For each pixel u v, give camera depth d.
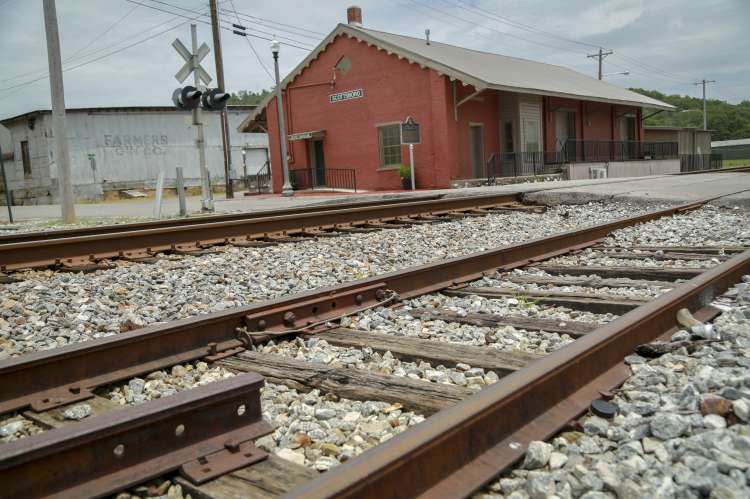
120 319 4.88
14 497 2.06
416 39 30.83
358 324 4.43
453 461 2.18
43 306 5.21
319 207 12.41
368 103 26.23
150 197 39.59
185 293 5.66
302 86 28.50
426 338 4.15
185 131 41.69
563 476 2.17
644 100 36.41
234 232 8.73
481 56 32.31
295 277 6.38
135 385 3.41
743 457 2.12
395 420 2.82
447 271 5.57
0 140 43.31
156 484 2.32
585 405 2.68
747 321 3.73
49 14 13.60
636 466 2.17
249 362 3.65
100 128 38.84
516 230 9.40
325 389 3.20
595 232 7.83
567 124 30.61
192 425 2.50
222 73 29.55
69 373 3.30
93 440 2.23
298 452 2.59
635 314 3.46
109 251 7.57
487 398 2.38
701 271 5.32
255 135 44.53
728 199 10.72
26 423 3.00
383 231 9.38
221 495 2.18
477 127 26.16
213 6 29.23
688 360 3.13
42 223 14.28
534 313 4.59
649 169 34.75
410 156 23.77
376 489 1.92
